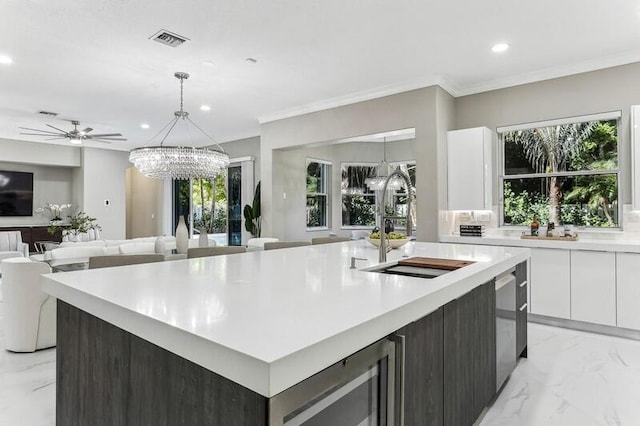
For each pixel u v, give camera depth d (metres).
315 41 3.59
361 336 1.04
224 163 5.13
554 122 4.36
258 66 4.18
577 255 3.75
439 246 3.19
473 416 1.89
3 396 2.45
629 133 3.91
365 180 8.04
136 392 1.22
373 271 2.08
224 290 1.45
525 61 4.09
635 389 2.53
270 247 3.78
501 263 2.23
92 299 1.36
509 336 2.53
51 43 3.59
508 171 4.78
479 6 3.00
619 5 3.00
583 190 4.28
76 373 1.54
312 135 5.73
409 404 1.33
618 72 3.97
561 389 2.53
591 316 3.67
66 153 8.77
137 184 11.03
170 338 1.02
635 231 3.88
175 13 3.08
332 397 1.02
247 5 2.96
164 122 6.81
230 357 0.86
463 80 4.67
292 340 0.90
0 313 4.17
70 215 9.36
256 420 0.84
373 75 4.47
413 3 2.95
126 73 4.35
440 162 4.59
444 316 1.60
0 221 8.50
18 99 5.35
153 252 4.56
